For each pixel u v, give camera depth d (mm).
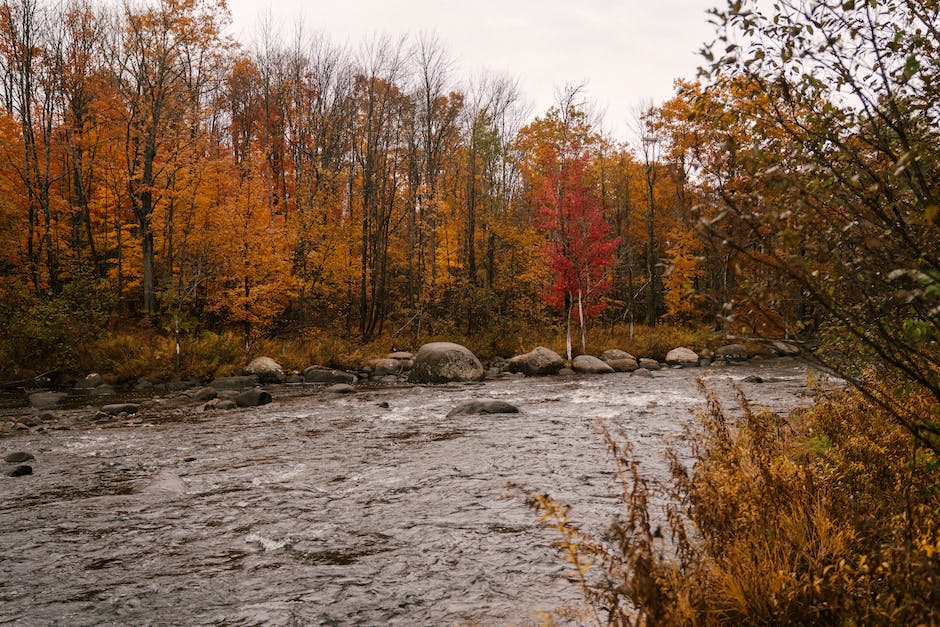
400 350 30141
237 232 24188
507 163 41625
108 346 22266
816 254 2492
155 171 28234
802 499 3961
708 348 30141
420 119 36844
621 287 38438
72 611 4648
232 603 4703
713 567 3430
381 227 32250
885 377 3889
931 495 3707
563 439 10844
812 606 3002
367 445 10961
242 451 10719
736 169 2744
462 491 7684
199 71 29922
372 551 5738
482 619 4242
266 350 25406
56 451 10992
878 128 2914
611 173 41812
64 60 29531
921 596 2592
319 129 36031
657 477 7809
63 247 28875
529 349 29797
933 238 2496
